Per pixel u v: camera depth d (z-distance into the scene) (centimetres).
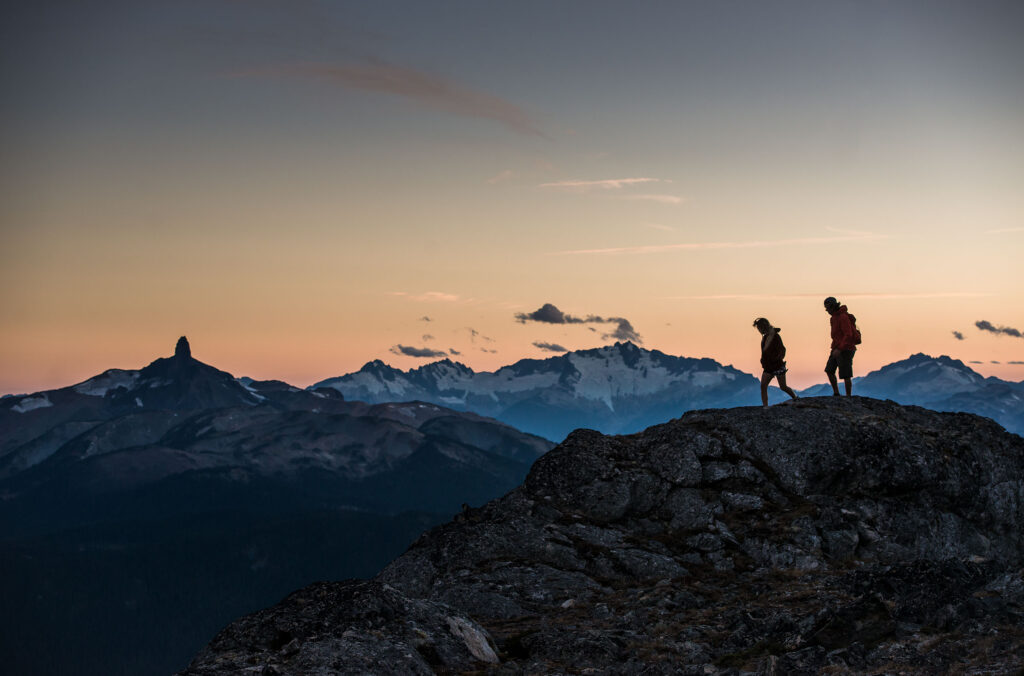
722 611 2144
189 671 1608
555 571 2602
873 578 2081
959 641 1586
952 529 2917
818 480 2964
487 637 1928
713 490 2981
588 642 1873
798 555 2606
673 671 1661
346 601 1888
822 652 1642
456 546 2748
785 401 3388
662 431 3269
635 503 2983
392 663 1689
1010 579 1848
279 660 1688
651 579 2575
